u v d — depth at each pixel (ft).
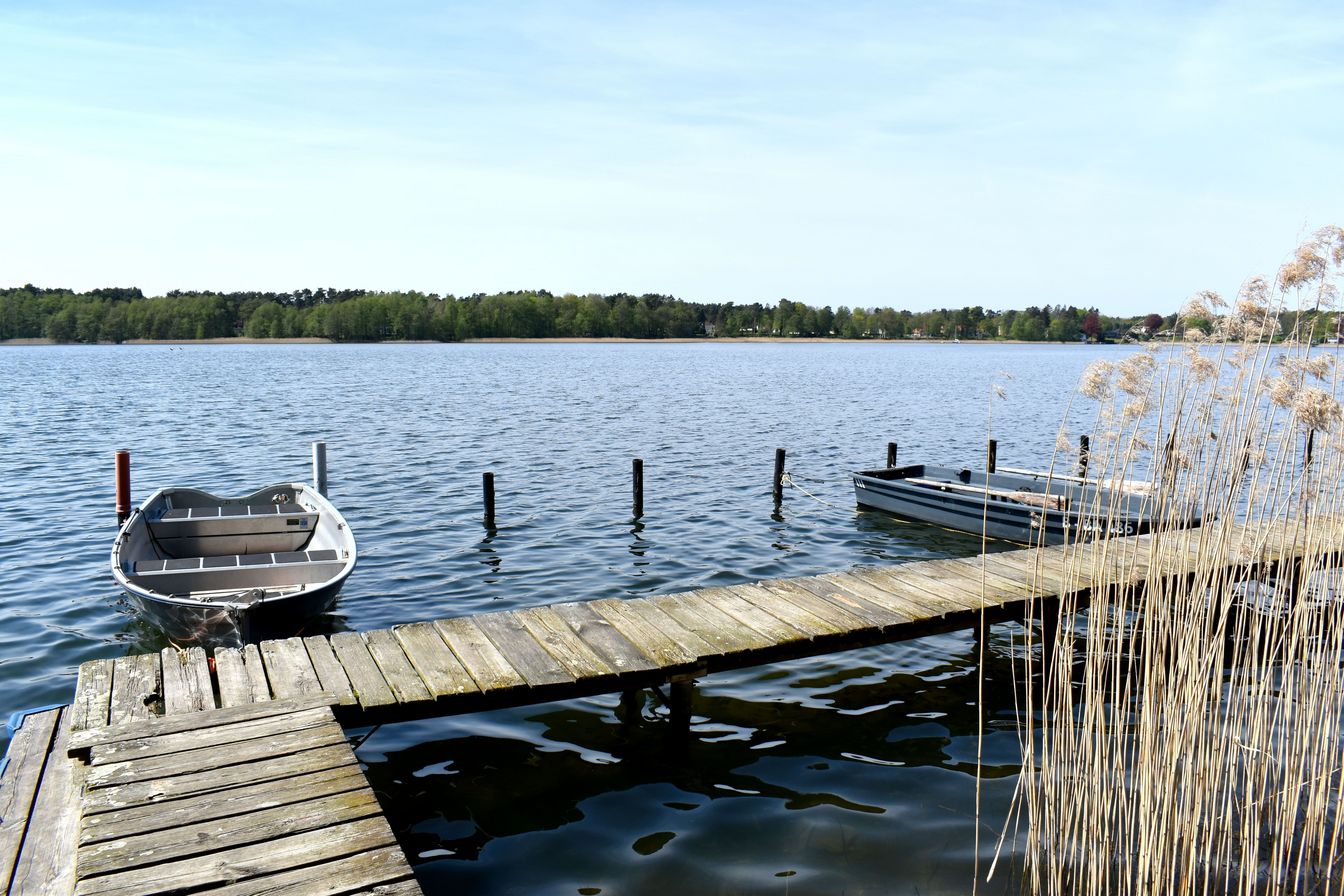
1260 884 15.28
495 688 18.69
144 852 12.38
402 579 36.22
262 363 245.45
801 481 60.13
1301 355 14.61
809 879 15.90
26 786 15.52
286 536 37.09
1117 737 16.85
